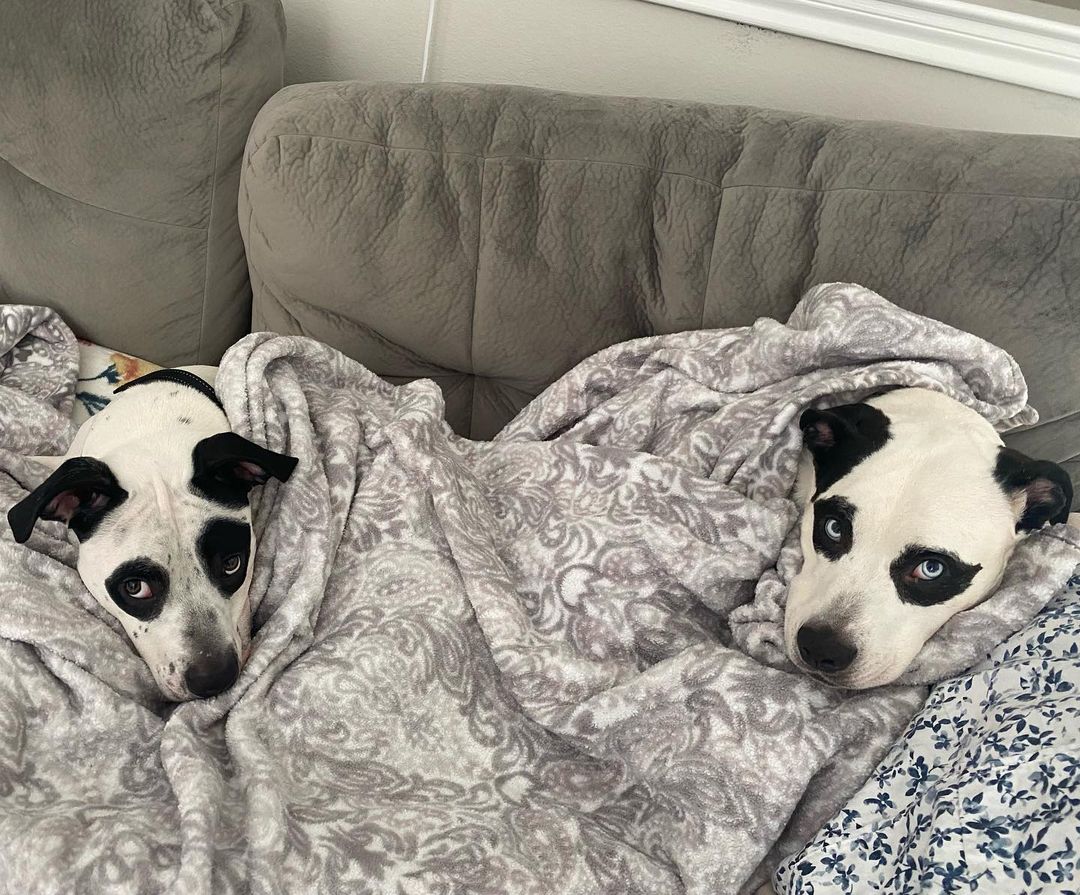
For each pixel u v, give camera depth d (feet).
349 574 4.60
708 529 4.45
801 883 3.48
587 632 4.48
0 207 6.07
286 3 6.77
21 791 3.53
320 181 5.32
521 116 5.41
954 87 6.26
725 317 5.38
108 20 5.63
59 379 5.91
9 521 3.79
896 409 4.29
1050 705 3.23
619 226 5.36
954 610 3.92
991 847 3.00
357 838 3.50
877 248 5.11
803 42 6.29
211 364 6.37
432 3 6.53
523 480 5.08
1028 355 4.92
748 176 5.29
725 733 3.83
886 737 3.79
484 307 5.46
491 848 3.60
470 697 4.28
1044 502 3.84
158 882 3.15
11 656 3.75
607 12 6.43
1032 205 4.91
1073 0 6.01
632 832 3.93
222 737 3.94
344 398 5.24
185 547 4.06
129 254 5.99
